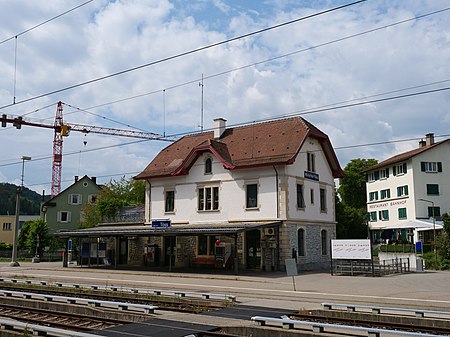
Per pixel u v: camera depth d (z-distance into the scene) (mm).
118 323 13914
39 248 59500
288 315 14781
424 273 31812
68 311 16688
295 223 32719
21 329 12336
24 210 129750
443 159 53719
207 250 35375
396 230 56250
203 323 13297
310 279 27016
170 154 40469
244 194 33812
